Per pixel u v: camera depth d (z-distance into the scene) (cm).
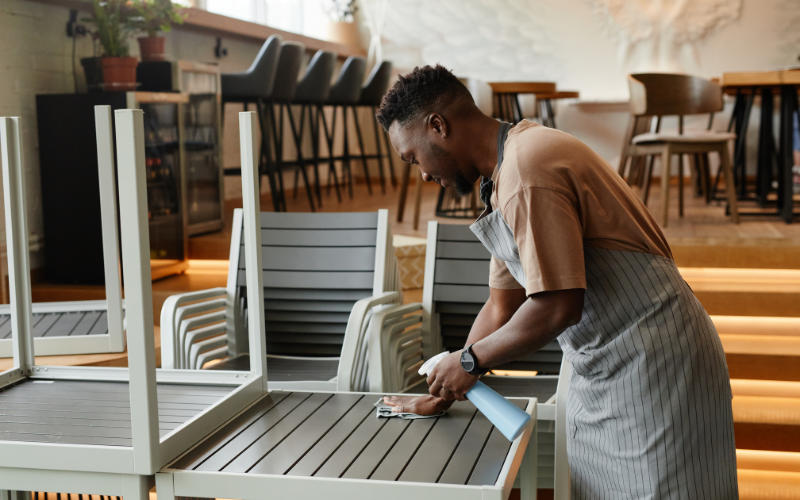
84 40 371
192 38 471
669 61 630
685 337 117
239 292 234
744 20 609
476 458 115
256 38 528
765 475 228
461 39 673
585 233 117
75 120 323
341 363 190
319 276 232
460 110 122
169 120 342
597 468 127
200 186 377
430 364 136
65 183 327
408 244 335
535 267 108
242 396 142
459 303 222
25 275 156
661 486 118
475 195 437
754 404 238
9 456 115
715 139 361
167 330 211
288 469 112
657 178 639
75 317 253
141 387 109
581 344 125
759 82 349
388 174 723
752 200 477
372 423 133
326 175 685
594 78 649
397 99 124
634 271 117
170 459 115
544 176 110
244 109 527
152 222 327
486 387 125
